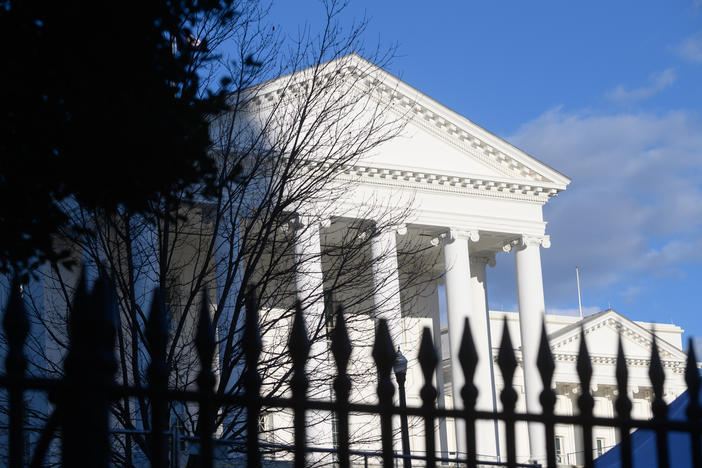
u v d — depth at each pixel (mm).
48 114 8086
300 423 3949
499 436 49781
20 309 4043
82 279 3668
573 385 65375
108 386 3568
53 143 8258
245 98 21219
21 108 8008
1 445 11875
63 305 22984
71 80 8109
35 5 8125
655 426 4113
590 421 4070
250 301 4191
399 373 22688
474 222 55500
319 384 19078
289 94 23438
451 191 55031
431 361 4082
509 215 56844
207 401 3822
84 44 8328
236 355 18625
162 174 8938
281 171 22844
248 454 3850
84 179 8586
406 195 53531
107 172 8562
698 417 4234
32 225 8727
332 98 26016
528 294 56438
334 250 23812
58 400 3590
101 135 8203
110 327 3598
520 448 51312
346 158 23938
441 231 55469
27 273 9188
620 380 4367
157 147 8578
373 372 22359
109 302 3633
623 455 4160
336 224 46938
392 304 25625
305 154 22547
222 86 11562
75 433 3490
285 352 19422
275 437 21688
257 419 3877
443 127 55062
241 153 20594
